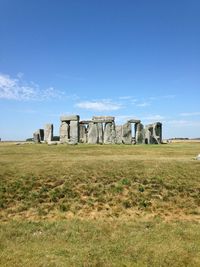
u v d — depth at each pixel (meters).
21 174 24.05
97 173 24.27
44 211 18.88
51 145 51.66
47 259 12.43
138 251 13.23
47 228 16.09
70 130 61.34
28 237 14.85
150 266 12.00
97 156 35.88
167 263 12.24
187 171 25.19
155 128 65.62
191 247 13.72
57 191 21.25
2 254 12.88
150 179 23.28
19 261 12.26
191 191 21.69
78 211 19.03
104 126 61.72
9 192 21.06
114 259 12.49
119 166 26.44
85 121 65.38
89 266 11.91
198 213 19.08
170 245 13.90
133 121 62.03
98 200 20.33
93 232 15.48
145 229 16.03
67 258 12.52
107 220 17.70
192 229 16.11
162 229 16.05
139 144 57.31
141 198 20.67
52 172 24.45
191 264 12.23
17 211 18.94
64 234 15.20
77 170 25.02
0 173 24.34
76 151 42.00
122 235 15.10
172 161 29.08
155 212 19.22
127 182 22.56
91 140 60.97
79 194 21.03
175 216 18.72
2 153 39.16
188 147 48.41
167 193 21.38
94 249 13.41
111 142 60.50
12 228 16.06
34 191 21.30
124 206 19.78
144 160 29.78
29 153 39.25
